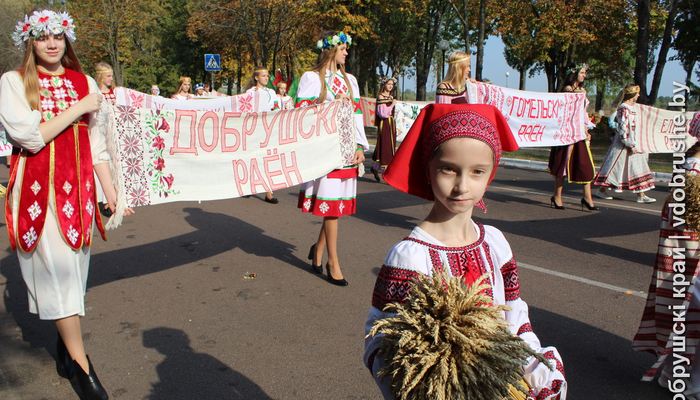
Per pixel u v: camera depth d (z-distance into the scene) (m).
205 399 2.97
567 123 7.88
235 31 30.27
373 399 2.98
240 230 6.79
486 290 1.54
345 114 4.67
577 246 6.09
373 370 1.46
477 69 19.84
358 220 7.36
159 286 4.75
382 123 10.68
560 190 8.25
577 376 3.23
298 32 28.88
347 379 3.18
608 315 4.13
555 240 6.35
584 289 4.68
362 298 4.49
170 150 3.81
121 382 3.14
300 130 4.44
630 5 23.33
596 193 9.61
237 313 4.16
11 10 35.22
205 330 3.86
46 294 2.83
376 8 28.64
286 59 35.47
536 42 24.81
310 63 36.44
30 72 2.75
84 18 33.78
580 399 2.98
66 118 2.77
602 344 3.65
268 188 4.30
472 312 1.29
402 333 1.26
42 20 2.72
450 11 32.91
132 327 3.90
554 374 1.49
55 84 2.84
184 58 44.78
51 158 2.81
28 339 3.74
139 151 3.64
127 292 4.60
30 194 2.78
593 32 24.45
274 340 3.70
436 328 1.24
